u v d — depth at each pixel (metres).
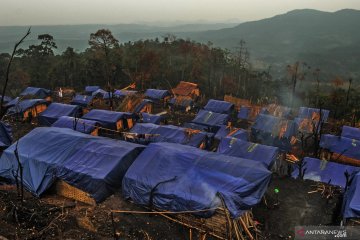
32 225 17.09
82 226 17.36
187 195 18.28
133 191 20.08
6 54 96.44
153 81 85.19
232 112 55.47
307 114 53.59
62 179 21.17
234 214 16.98
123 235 16.94
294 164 30.20
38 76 82.44
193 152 21.70
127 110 50.09
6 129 28.23
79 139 23.78
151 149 22.30
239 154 28.23
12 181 22.84
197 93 71.38
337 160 35.81
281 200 22.34
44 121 42.31
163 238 17.05
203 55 104.44
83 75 83.25
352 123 53.28
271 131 39.19
